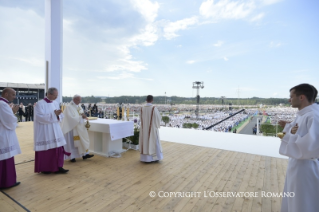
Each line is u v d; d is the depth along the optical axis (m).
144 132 4.36
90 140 5.23
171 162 4.48
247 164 4.39
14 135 3.05
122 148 5.65
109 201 2.69
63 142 3.68
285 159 4.77
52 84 9.62
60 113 3.56
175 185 3.24
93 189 3.06
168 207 2.55
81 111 4.47
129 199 2.75
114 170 3.92
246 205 2.63
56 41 9.64
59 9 9.66
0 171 2.95
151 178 3.53
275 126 8.08
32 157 4.75
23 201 2.66
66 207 2.52
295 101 1.86
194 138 7.25
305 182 1.69
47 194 2.88
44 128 3.50
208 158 4.82
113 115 9.49
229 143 6.46
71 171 3.84
